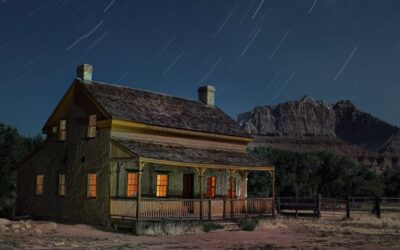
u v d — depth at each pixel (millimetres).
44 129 28297
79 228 21266
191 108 30625
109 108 23906
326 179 70750
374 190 70875
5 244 15188
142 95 28422
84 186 24438
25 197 29172
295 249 16234
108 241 17141
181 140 26562
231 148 29797
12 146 37969
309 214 32781
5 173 36844
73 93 26375
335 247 16906
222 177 28469
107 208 22641
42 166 28188
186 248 15883
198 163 23203
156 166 24953
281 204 34688
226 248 16188
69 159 25969
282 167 67188
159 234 20188
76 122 25906
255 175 49656
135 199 21234
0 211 33531
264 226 24062
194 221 22688
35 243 15648
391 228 25203
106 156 23234
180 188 25969
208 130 27922
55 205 26391
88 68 26344
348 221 29328
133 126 24000
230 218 24547
